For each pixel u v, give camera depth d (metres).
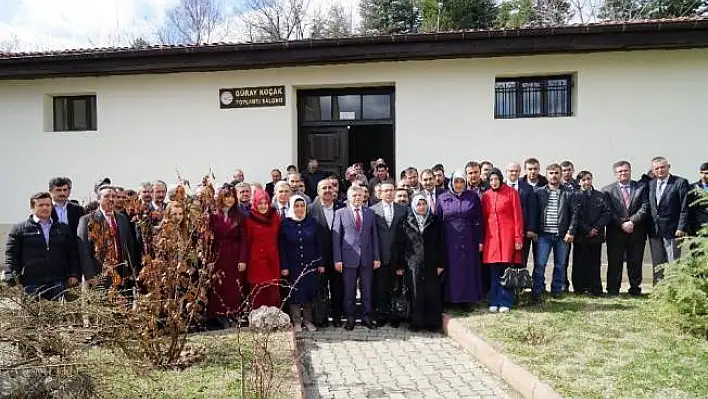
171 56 9.07
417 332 6.31
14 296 3.62
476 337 5.42
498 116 9.16
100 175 9.94
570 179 7.66
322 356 5.39
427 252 6.36
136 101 9.80
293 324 6.38
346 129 9.80
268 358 4.34
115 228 5.67
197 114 9.68
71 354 3.55
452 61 9.04
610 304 6.75
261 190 6.41
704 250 5.37
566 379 4.21
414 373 4.88
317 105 9.88
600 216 7.26
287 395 3.99
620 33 8.12
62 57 9.18
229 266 6.01
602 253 9.07
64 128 10.31
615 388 4.01
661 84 8.70
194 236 5.01
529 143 8.95
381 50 8.58
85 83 9.91
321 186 6.71
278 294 6.23
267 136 9.53
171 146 9.76
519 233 6.60
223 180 9.64
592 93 8.80
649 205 7.32
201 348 5.00
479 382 4.64
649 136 8.76
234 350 5.03
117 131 9.88
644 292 7.64
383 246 6.62
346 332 6.30
